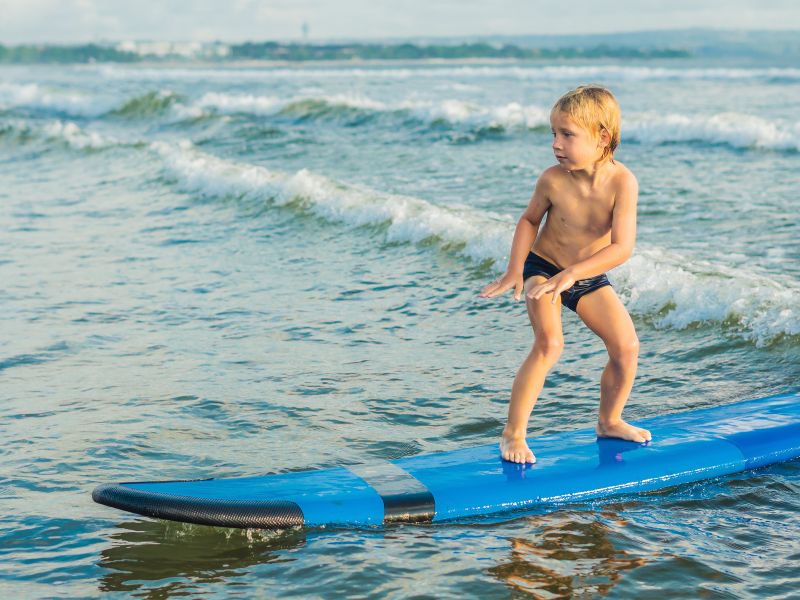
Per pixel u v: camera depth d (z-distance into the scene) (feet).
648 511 13.16
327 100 89.35
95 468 14.85
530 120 71.10
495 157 56.49
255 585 11.14
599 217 13.24
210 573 11.46
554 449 14.57
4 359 20.77
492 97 106.83
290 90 130.00
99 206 43.47
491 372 19.65
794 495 13.66
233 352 21.26
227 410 17.54
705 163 50.57
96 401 18.04
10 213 41.65
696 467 14.10
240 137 75.05
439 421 16.99
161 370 19.97
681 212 35.86
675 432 15.17
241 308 25.18
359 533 12.41
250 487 13.12
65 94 120.98
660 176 46.21
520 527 12.64
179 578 11.35
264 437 16.25
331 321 23.80
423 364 20.29
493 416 17.13
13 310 24.98
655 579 11.16
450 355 20.92
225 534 12.46
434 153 59.77
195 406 17.74
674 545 12.07
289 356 20.94
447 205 38.42
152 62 453.58
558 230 13.62
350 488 13.16
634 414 17.21
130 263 30.99
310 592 10.93
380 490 13.14
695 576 11.22
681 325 22.09
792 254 28.40
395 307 25.07
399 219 33.99
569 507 13.25
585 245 13.50
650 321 22.67
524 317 23.70
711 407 16.80
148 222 39.04
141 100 105.19
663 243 30.53
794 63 222.89
